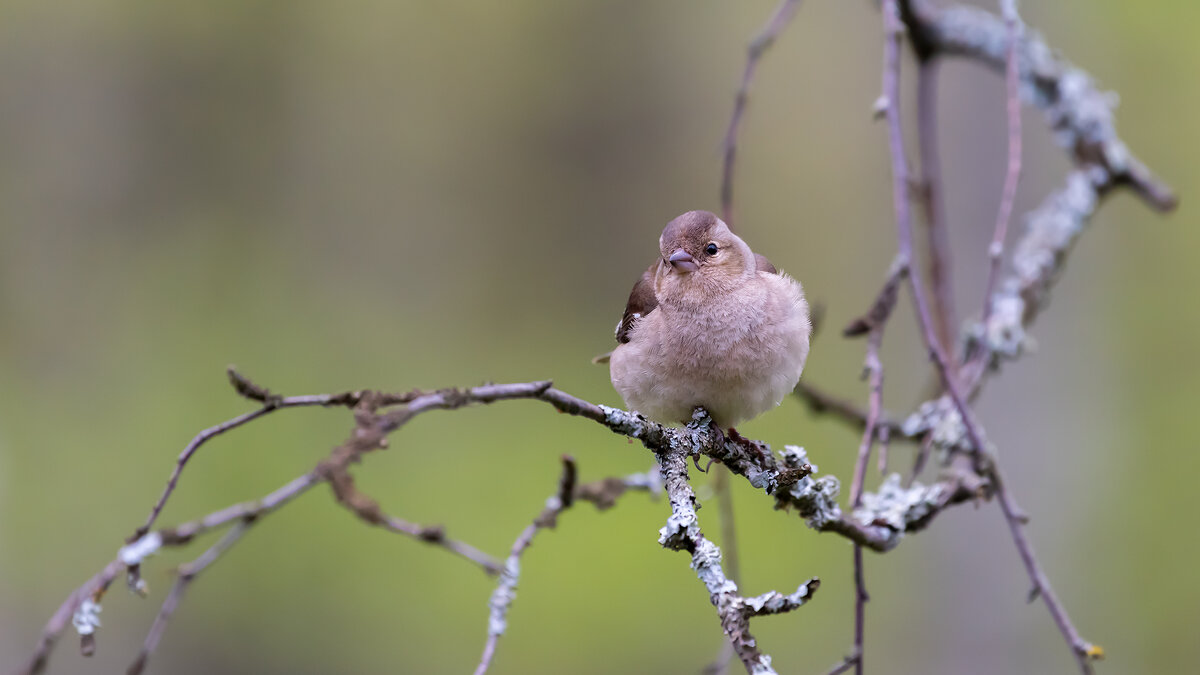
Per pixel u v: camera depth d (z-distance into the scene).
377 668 13.43
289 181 18.58
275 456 14.46
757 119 18.22
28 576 13.16
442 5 19.06
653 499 6.50
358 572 13.81
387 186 19.08
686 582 14.18
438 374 17.48
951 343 7.52
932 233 7.78
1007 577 10.77
